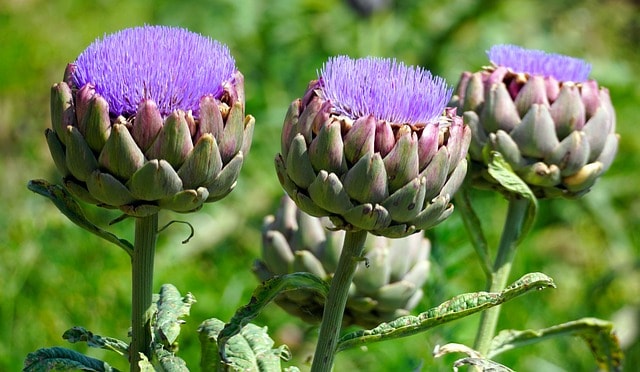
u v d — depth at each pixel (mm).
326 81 1421
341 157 1396
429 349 1817
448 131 1416
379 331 1442
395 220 1407
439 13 2973
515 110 1569
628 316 2199
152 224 1443
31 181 1447
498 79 1579
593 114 1572
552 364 2137
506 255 1614
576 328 1619
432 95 1411
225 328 1431
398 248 1625
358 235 1443
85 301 2086
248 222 2508
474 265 2271
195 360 1953
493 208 2596
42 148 2682
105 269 2160
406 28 2957
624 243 2666
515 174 1576
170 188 1385
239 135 1401
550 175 1569
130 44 1396
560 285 2496
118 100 1387
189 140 1383
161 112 1390
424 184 1397
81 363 1444
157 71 1386
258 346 1492
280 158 1429
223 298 2115
